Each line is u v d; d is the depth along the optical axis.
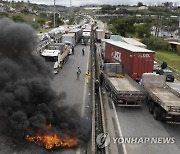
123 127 17.41
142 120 18.98
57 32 54.09
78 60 42.47
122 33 85.38
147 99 22.23
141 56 26.09
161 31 107.25
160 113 18.69
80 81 28.48
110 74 25.97
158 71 34.75
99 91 23.42
